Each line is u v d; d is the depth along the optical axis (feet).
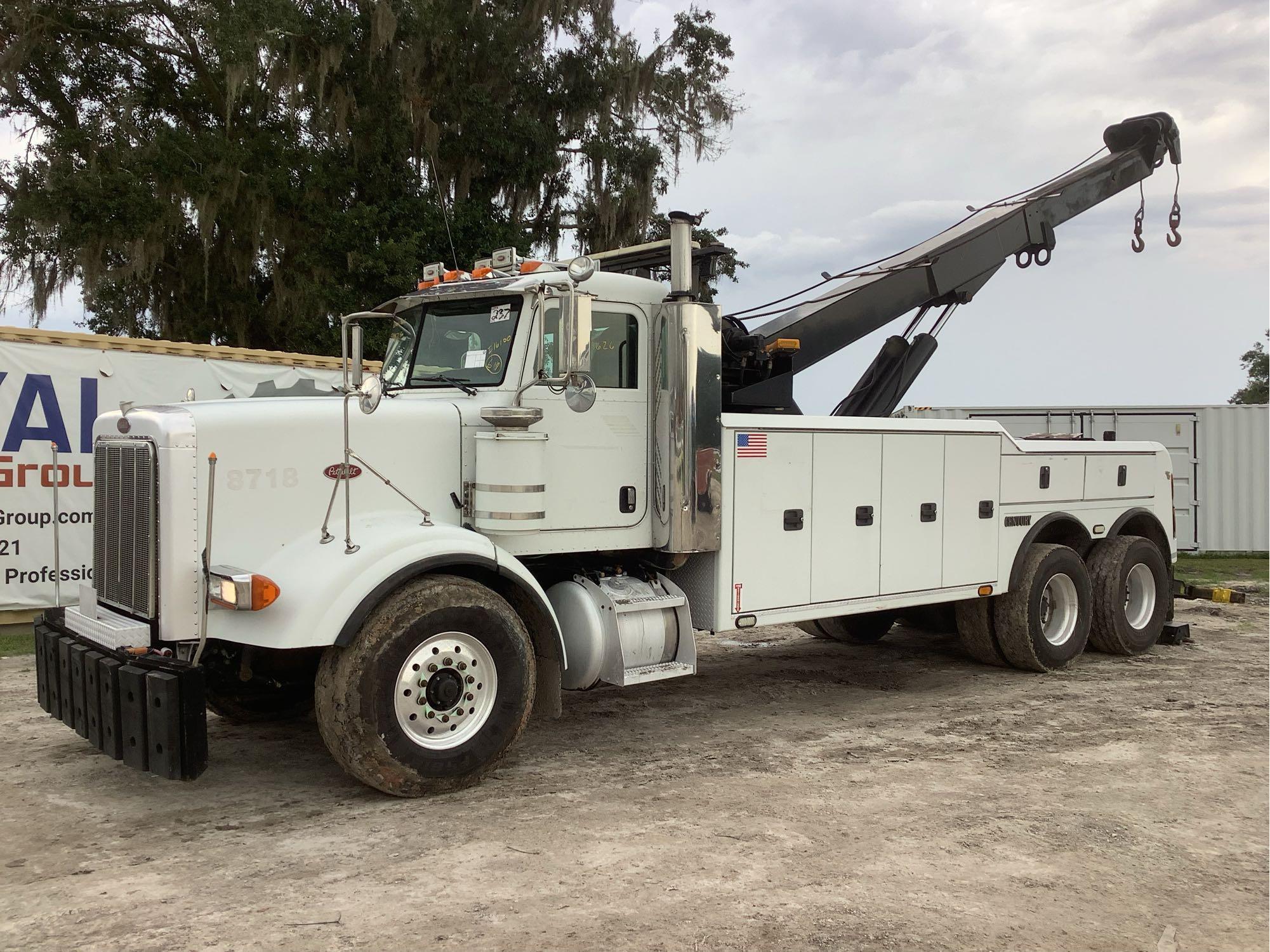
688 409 17.89
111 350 29.99
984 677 25.22
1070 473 26.55
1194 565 49.65
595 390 15.74
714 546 18.33
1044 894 11.78
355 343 16.03
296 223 55.83
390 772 14.46
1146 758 17.63
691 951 10.18
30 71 59.11
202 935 10.48
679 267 18.12
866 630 29.63
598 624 17.43
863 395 26.68
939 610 28.19
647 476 18.42
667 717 20.97
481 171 61.82
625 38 66.13
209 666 17.10
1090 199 29.35
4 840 13.39
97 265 50.83
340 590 14.03
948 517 23.08
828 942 10.41
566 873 12.23
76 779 16.12
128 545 14.97
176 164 50.65
